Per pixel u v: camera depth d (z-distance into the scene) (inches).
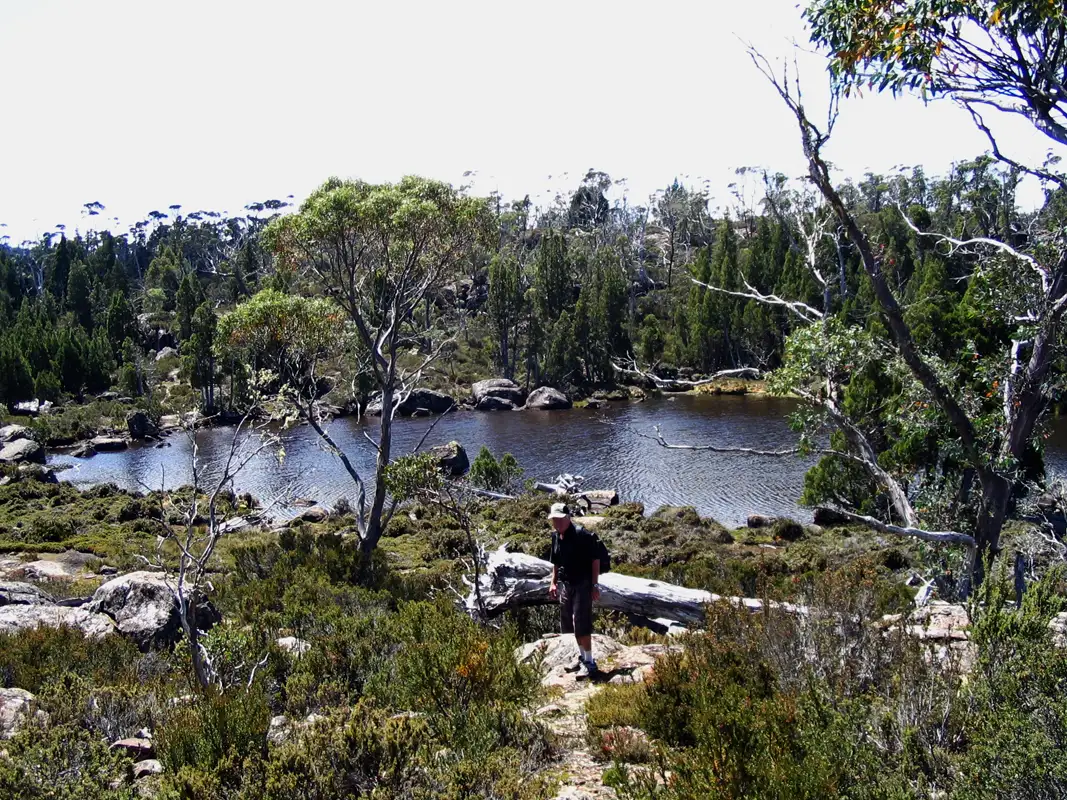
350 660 335.3
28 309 3718.0
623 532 1244.5
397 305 905.5
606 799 193.8
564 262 3710.6
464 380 3216.0
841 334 469.1
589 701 271.1
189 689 313.6
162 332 3823.8
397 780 181.8
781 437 2049.7
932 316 1015.0
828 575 267.7
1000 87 365.7
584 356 3235.7
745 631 265.6
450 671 263.1
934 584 477.7
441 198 872.9
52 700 275.3
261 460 2010.3
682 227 4734.3
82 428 2596.0
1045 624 193.0
